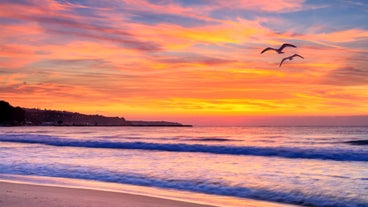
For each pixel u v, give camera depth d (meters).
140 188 11.23
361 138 46.03
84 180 12.84
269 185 11.52
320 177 13.09
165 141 39.88
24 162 18.31
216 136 56.22
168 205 8.52
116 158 20.42
